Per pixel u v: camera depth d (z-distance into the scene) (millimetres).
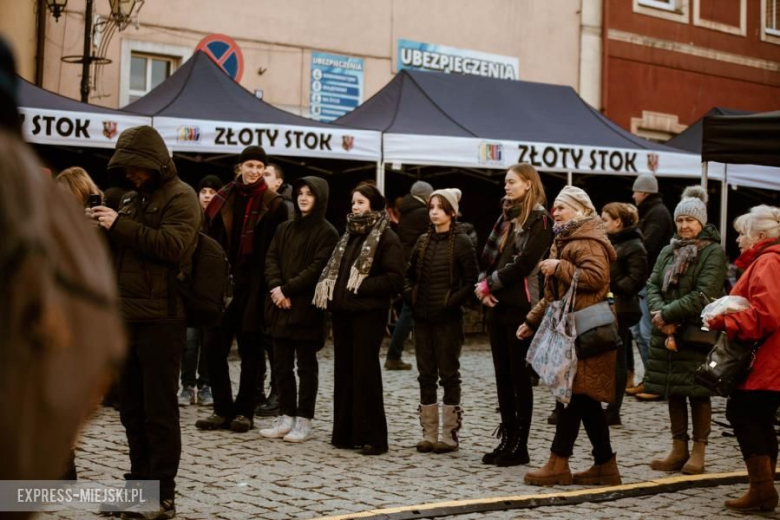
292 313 7715
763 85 26359
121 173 5535
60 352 1565
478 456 7465
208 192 10391
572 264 6383
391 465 7070
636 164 15945
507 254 7102
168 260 5316
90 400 1644
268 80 18047
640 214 10578
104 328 1646
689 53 24625
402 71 16125
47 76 15711
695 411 7059
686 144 19312
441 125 15047
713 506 6125
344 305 7387
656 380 7098
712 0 25156
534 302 7355
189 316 5527
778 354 5895
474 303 8117
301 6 18422
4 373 1502
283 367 7914
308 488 6320
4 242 1504
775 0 26656
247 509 5766
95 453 7184
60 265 1589
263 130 13086
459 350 7625
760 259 5910
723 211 15523
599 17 22953
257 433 8156
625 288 8719
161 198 5406
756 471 5980
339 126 13727
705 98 25016
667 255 7273
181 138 12703
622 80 23344
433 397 7625
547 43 22094
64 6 15094
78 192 5812
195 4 17219
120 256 5414
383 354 13844
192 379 9617
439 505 5789
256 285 8070
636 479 6812
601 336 6301
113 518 5469
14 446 1519
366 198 7547
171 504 5492
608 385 6387
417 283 7578
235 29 17656
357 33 19125
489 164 14633
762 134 8734
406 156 14055
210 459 7117
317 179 7711
